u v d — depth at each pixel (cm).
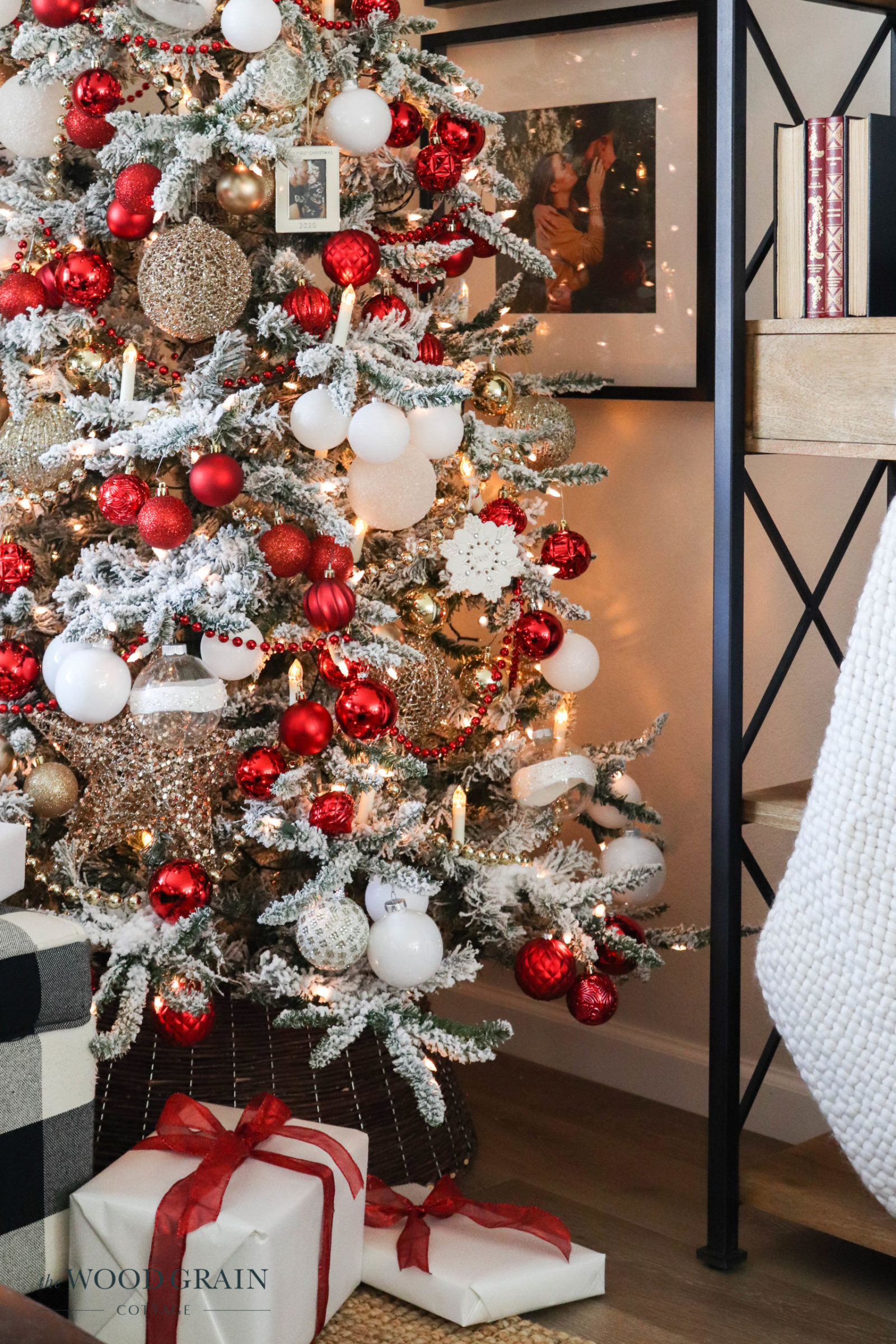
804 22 208
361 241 177
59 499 191
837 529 210
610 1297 175
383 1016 181
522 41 239
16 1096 150
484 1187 204
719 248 172
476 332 205
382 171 195
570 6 235
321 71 175
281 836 176
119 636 184
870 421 163
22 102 178
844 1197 182
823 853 157
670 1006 237
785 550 182
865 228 164
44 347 184
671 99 220
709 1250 184
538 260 198
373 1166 195
